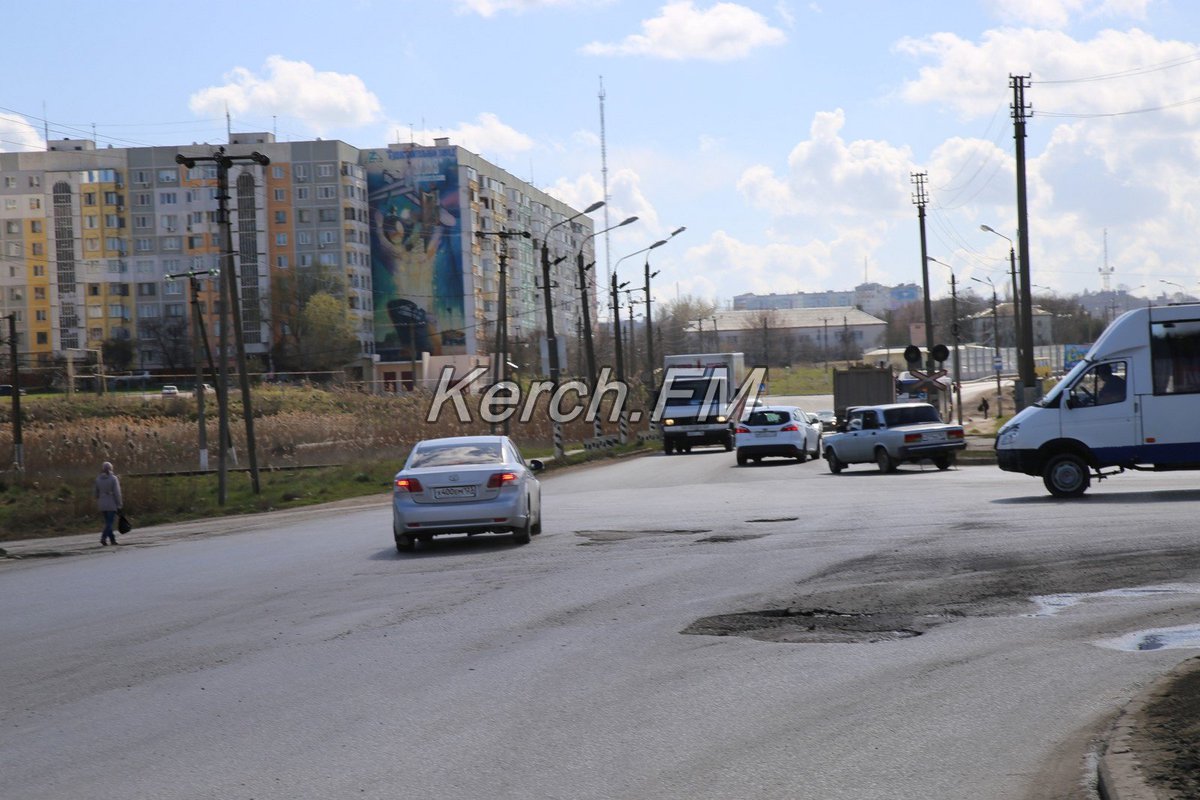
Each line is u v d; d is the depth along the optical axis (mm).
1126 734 5777
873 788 5453
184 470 47094
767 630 9383
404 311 121250
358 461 44906
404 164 120562
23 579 17172
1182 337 19188
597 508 22516
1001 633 8883
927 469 30812
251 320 114188
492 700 7438
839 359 170125
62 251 120562
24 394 96500
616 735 6523
